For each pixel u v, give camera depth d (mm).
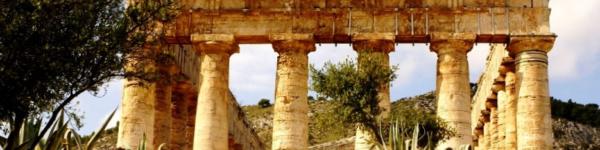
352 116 32938
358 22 37375
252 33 37594
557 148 90375
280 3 37906
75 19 23719
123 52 25688
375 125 32969
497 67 44000
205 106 36875
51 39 23109
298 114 36281
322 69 33906
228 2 38188
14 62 22625
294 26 37594
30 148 21016
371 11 37375
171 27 37812
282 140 35844
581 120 102438
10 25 22281
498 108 44844
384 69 33969
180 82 43406
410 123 33062
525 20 36938
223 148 36656
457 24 37000
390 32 36969
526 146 35500
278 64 37250
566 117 103250
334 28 37344
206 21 38000
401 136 28281
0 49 22453
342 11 37500
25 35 22641
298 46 37125
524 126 35781
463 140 35125
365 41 36812
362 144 35188
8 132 22734
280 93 36688
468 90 36312
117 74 25562
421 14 37250
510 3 37281
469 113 36000
